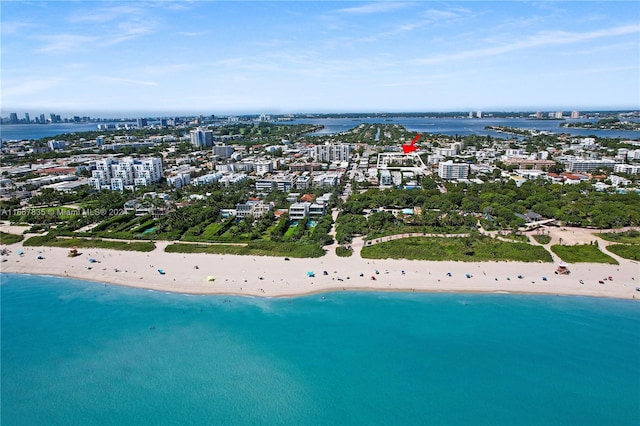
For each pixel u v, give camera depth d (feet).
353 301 572.51
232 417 384.68
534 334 497.46
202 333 509.35
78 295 600.39
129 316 546.26
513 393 410.93
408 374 436.76
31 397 410.93
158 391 417.08
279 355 468.34
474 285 603.26
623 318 524.11
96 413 390.42
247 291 600.80
